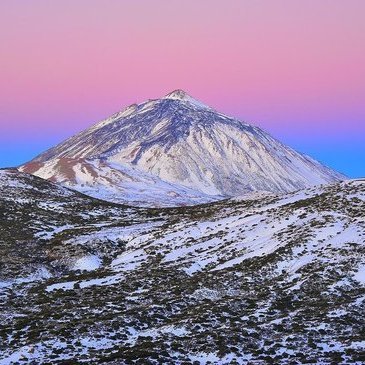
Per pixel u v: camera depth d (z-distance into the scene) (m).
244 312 62.22
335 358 47.09
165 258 87.38
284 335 54.41
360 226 82.50
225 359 48.41
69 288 76.81
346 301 62.38
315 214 91.00
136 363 46.97
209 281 73.44
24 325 59.78
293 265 74.88
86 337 55.38
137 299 68.81
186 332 56.47
